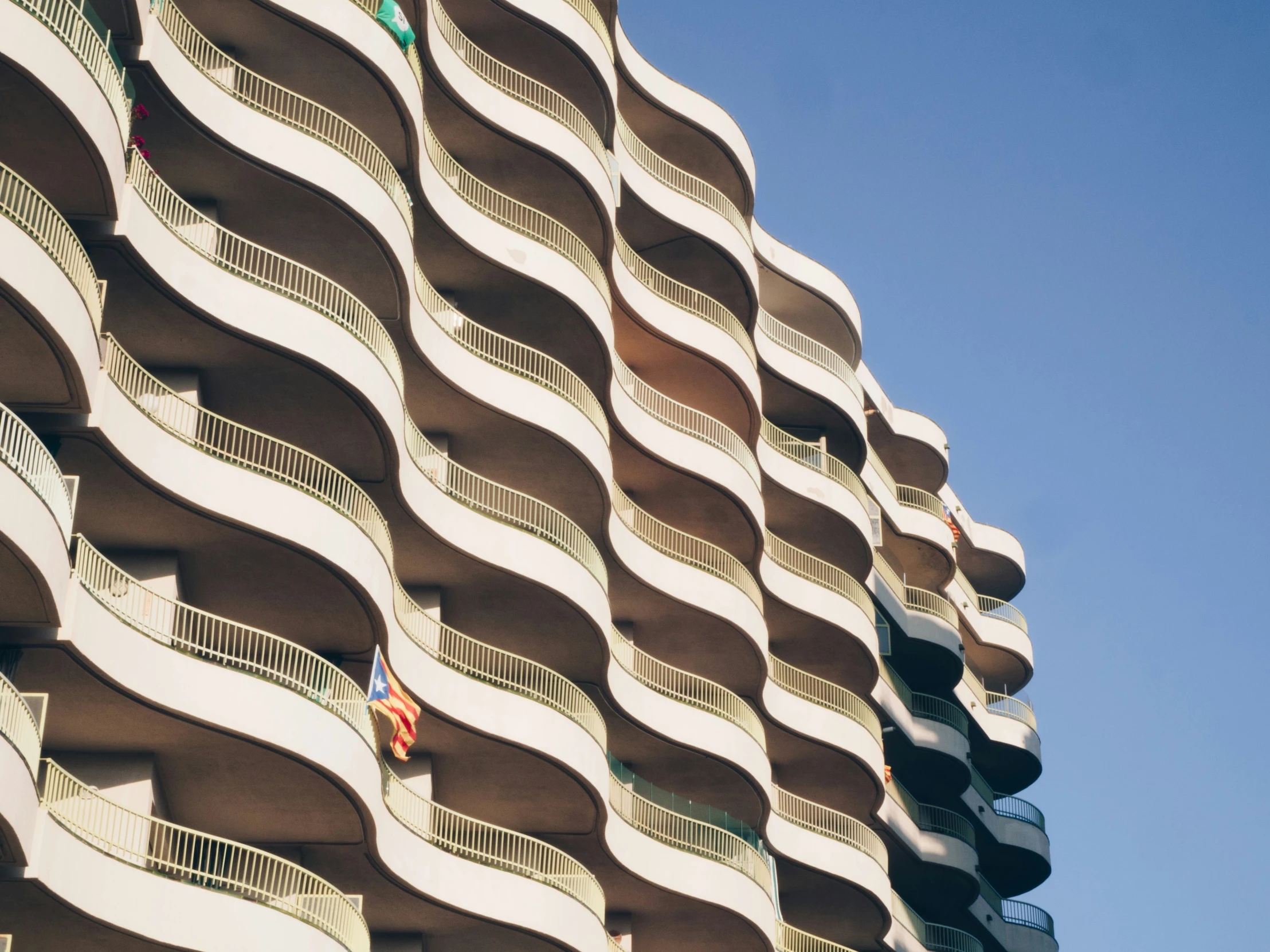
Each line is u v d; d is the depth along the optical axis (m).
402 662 29.31
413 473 30.52
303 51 30.36
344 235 29.83
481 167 36.06
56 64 22.84
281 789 26.08
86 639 22.73
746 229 42.41
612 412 36.62
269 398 28.41
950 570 52.56
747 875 35.62
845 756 41.53
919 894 48.47
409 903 28.84
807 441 45.44
